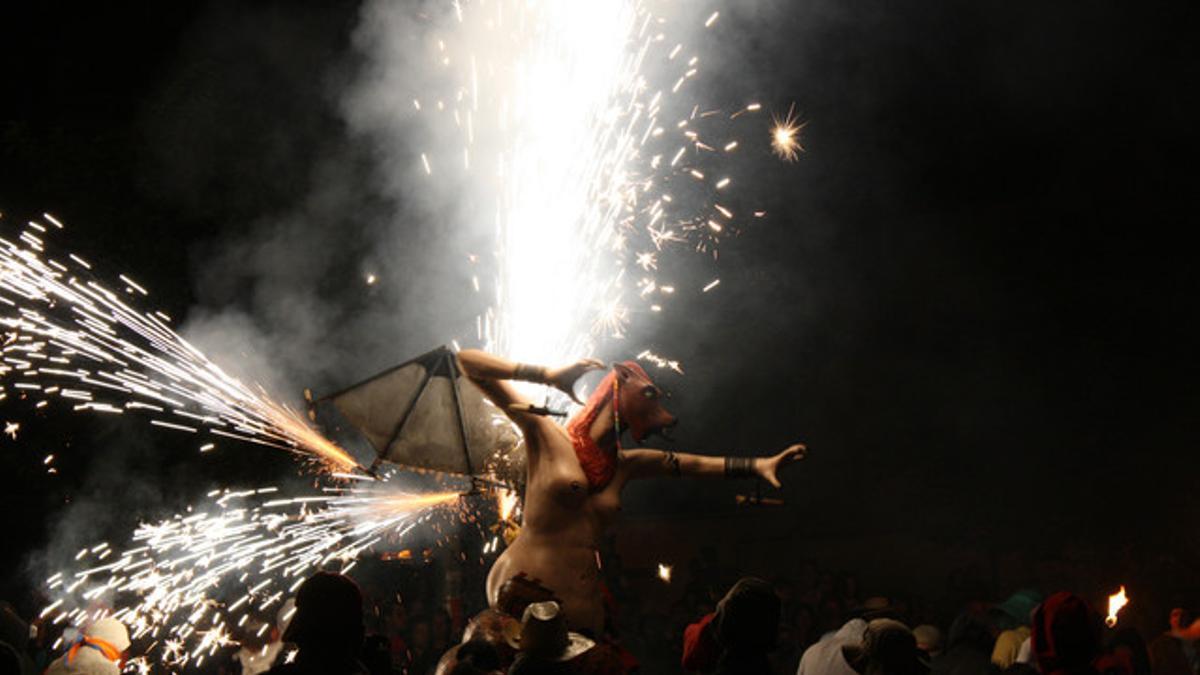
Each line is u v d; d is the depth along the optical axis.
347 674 3.83
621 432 5.64
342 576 3.96
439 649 10.86
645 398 5.53
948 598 13.90
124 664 8.70
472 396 5.87
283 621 7.41
